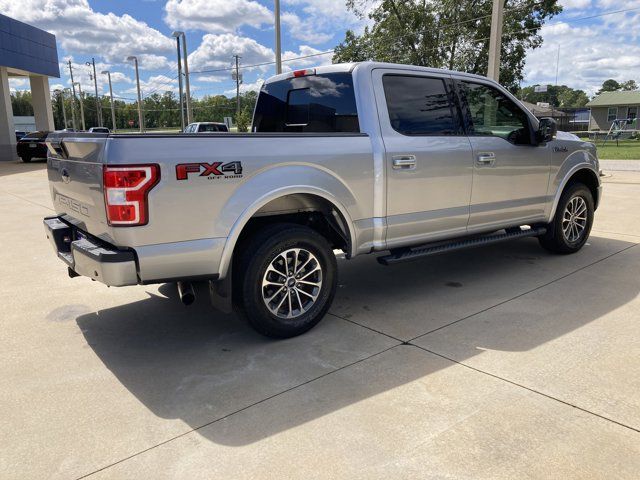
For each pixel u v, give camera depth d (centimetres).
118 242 310
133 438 264
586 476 229
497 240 514
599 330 386
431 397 296
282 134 361
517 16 2986
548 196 559
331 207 392
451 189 459
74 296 494
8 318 436
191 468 239
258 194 346
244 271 354
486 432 262
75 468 241
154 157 307
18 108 10100
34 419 282
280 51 1752
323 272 393
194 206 323
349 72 427
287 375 328
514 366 332
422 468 236
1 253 661
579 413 277
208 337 393
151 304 470
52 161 412
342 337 385
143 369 341
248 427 271
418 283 515
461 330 392
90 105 9500
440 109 459
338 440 258
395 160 414
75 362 353
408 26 3134
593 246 652
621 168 1681
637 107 5044
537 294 470
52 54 2845
